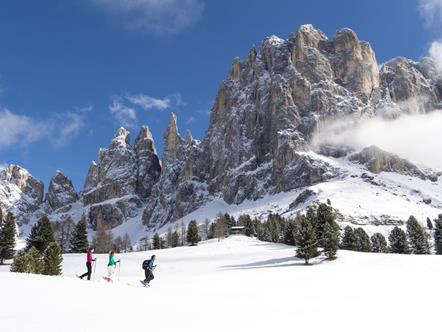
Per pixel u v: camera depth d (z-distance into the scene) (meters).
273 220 192.75
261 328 15.05
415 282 33.97
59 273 64.31
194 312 18.08
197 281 38.78
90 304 19.12
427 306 21.00
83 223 132.25
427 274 40.91
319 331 14.77
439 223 136.12
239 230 169.50
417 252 129.38
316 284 33.84
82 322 15.04
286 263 79.50
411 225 143.25
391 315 18.16
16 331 13.36
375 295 25.84
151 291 26.03
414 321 16.81
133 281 38.59
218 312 18.23
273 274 47.34
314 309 19.61
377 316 17.88
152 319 16.12
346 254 77.62
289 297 24.58
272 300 22.94
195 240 147.25
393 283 33.50
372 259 65.81
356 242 124.94
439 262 52.88
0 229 103.19
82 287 24.55
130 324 15.02
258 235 157.12
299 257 77.38
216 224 179.25
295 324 15.87
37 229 96.06
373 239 137.75
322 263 72.88
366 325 15.91
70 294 21.69
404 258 61.00
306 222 80.38
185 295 24.75
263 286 32.56
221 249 125.19
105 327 14.37
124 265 88.62
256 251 115.44
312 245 77.00
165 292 26.06
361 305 21.16
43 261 63.81
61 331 13.55
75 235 130.38
